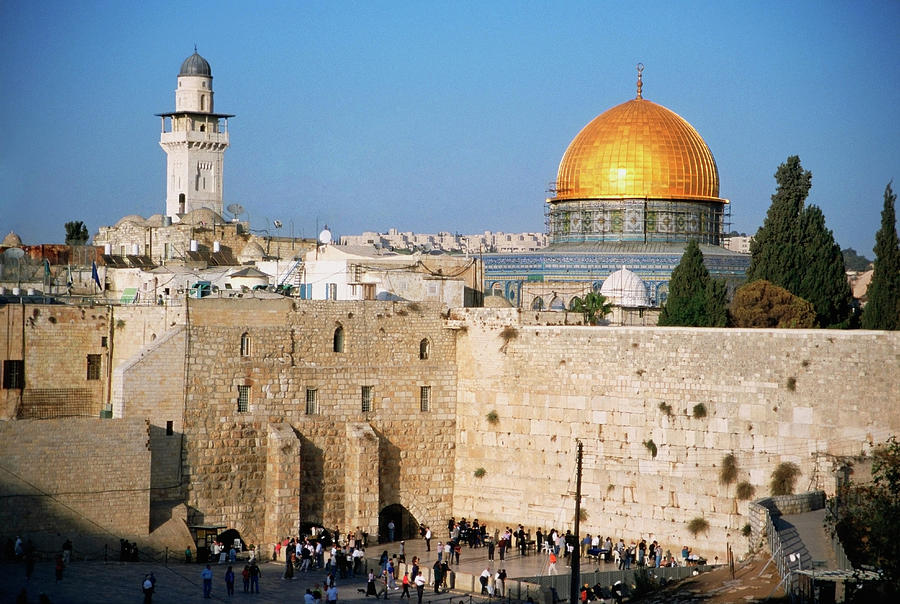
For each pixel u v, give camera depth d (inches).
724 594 2758.4
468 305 4724.4
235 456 3752.5
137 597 3036.4
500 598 3238.2
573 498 3799.2
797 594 2546.8
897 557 2539.4
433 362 4047.7
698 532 3535.9
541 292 5620.1
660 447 3624.5
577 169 5905.5
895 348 3262.8
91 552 3454.7
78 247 5831.7
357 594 3272.6
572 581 3058.6
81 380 3836.1
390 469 3991.1
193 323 3700.8
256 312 3801.7
